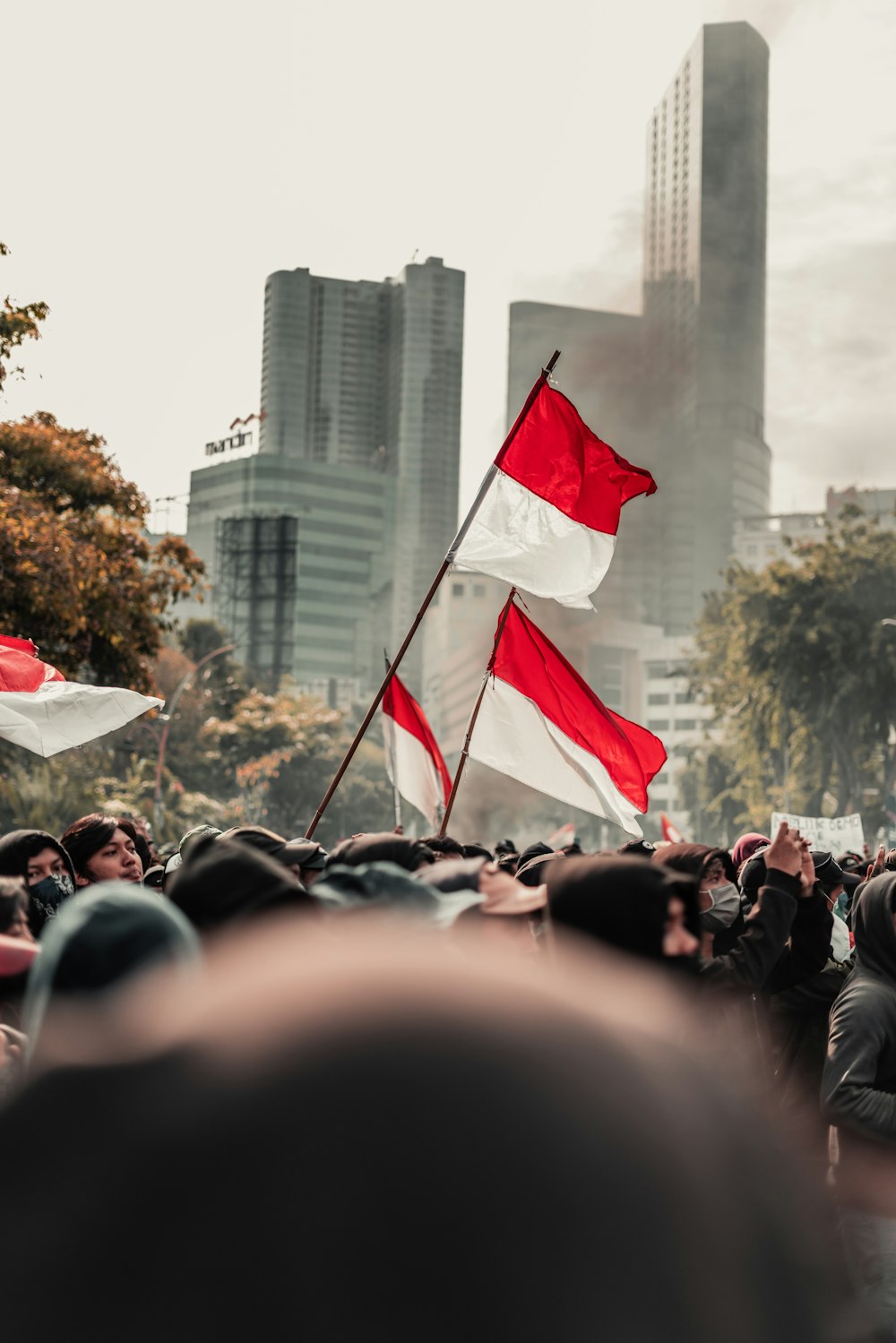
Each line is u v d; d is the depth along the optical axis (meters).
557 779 8.98
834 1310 0.45
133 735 51.59
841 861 14.70
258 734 82.25
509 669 8.93
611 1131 0.42
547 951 2.50
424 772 10.95
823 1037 5.99
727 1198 0.44
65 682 8.75
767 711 59.59
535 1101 0.42
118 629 25.52
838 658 56.72
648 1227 0.42
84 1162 0.42
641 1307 0.41
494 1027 0.43
